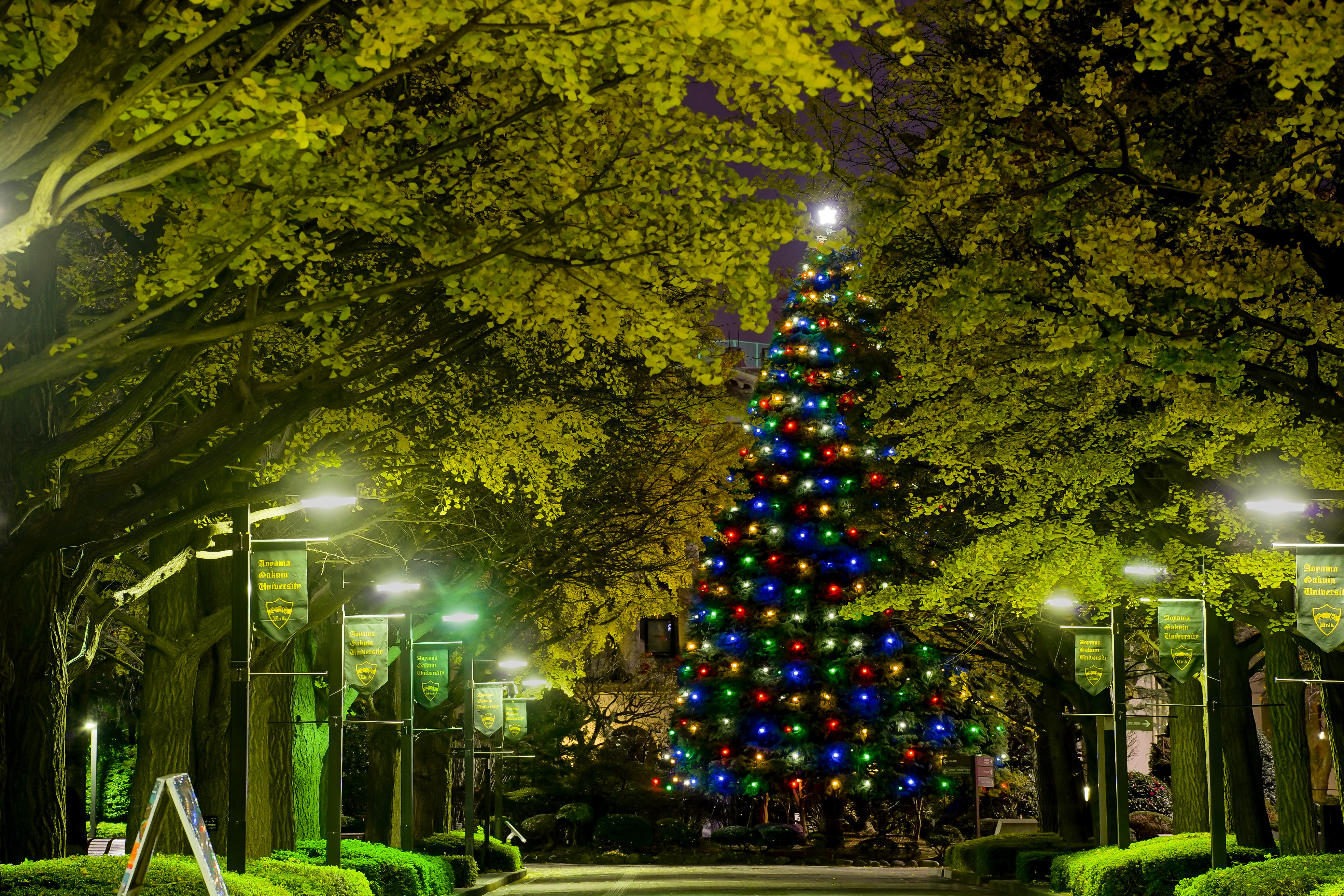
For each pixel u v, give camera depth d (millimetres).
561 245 11633
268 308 14266
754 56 8344
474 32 9203
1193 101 14539
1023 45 14391
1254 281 12211
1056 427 17172
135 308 11641
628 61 9062
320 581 25828
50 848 15094
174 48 9922
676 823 56750
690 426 28812
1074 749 35812
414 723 39094
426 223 12219
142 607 29875
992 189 14492
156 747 21859
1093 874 23656
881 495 28297
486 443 18781
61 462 15875
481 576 29828
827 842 54125
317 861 23859
